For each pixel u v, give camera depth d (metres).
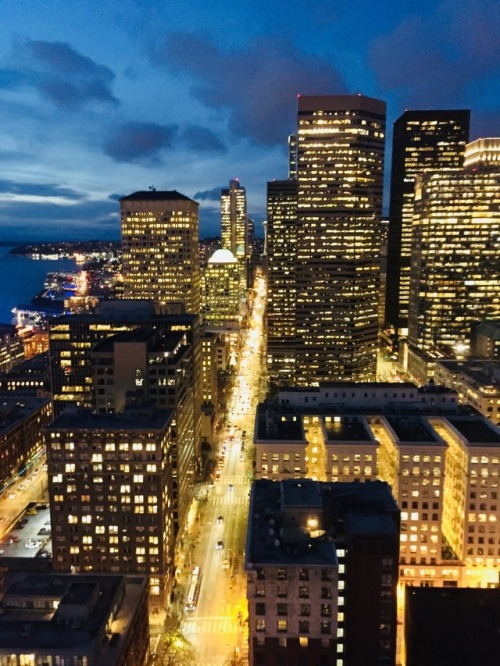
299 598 89.75
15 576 117.69
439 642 82.56
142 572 153.62
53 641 91.25
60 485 153.25
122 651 96.00
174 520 180.12
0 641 91.19
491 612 88.88
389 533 97.38
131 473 151.38
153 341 198.50
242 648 131.88
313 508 97.00
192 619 147.38
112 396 189.50
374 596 99.62
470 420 179.62
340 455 162.38
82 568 155.12
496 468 155.75
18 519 194.38
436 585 159.38
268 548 93.38
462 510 160.88
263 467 163.75
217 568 171.25
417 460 156.25
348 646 101.44
